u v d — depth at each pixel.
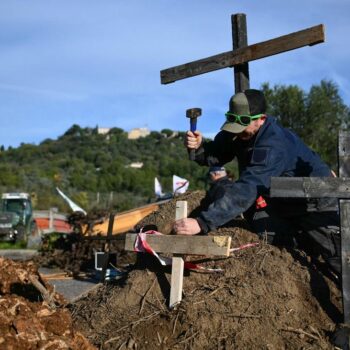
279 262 5.36
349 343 4.72
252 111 5.38
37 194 53.38
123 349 4.85
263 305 5.00
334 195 5.00
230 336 4.77
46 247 15.75
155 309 5.20
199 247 5.12
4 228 27.09
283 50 6.24
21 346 4.32
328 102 25.83
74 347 4.50
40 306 4.78
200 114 6.20
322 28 6.01
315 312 5.10
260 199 5.70
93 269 14.14
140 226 6.48
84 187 62.25
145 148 91.00
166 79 7.16
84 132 101.38
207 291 5.19
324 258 5.52
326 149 25.58
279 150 5.38
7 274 6.29
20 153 87.75
